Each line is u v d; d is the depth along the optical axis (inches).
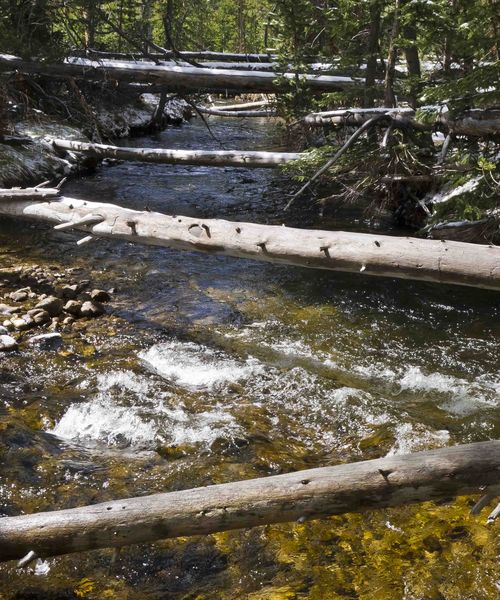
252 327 290.2
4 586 148.6
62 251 382.0
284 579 152.8
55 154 578.9
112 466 191.2
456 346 276.8
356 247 238.7
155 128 841.5
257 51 1365.7
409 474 128.5
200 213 478.3
